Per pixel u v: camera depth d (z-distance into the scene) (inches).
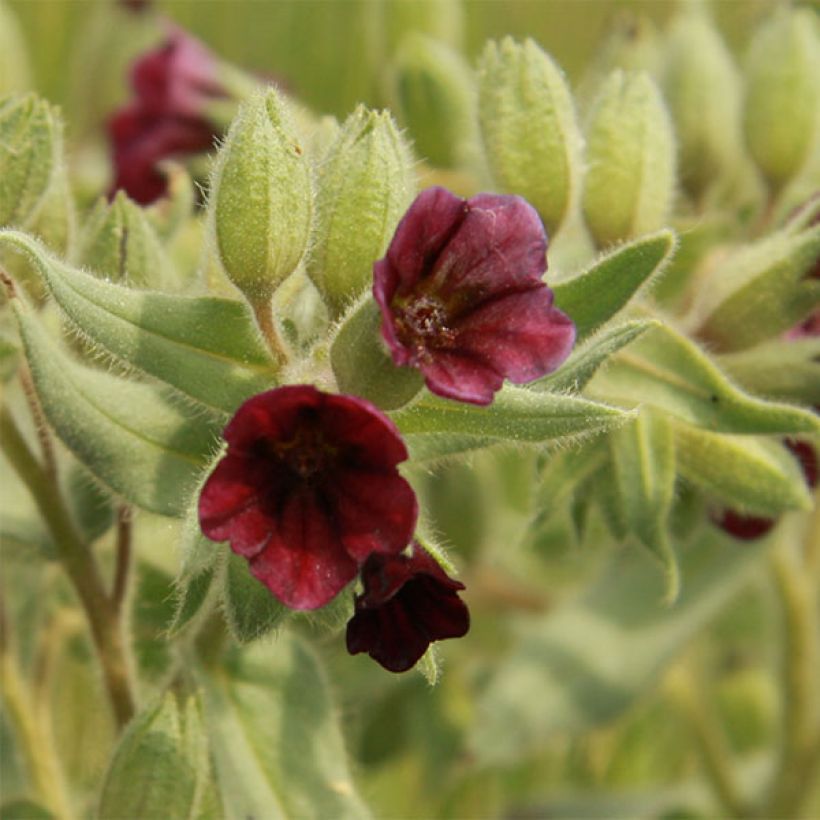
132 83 9.4
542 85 7.7
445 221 6.4
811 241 7.6
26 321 7.0
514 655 9.7
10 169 7.3
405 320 6.4
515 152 7.7
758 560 9.4
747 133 8.7
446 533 9.6
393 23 9.5
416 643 6.4
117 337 6.7
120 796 7.2
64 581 8.6
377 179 6.7
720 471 7.6
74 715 9.1
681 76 9.0
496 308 6.4
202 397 6.7
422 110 9.1
